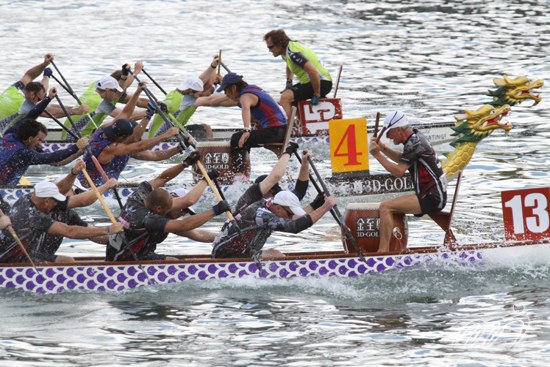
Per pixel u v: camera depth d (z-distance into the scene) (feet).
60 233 72.18
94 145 102.22
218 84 140.26
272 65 234.79
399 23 313.32
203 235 83.15
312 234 93.71
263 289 72.74
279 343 57.98
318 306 67.41
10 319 63.93
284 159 79.05
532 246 76.95
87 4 345.10
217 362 54.13
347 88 202.49
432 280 74.49
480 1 367.25
